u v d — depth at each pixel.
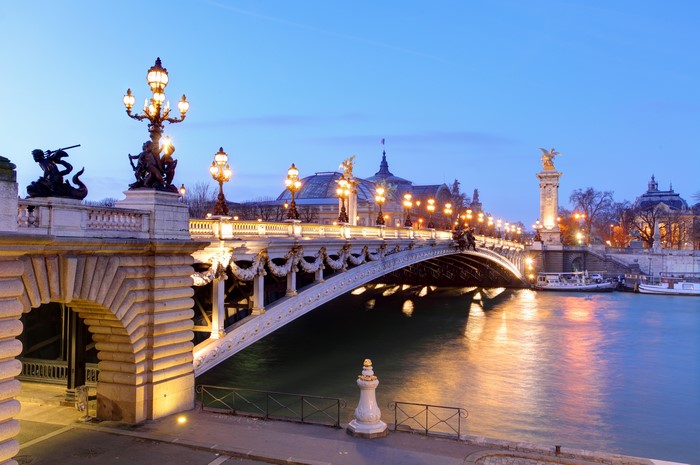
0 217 15.01
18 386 15.63
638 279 111.94
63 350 25.38
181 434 20.88
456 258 94.31
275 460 18.66
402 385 38.12
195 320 30.92
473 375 41.31
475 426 30.16
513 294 102.12
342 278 41.69
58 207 17.98
